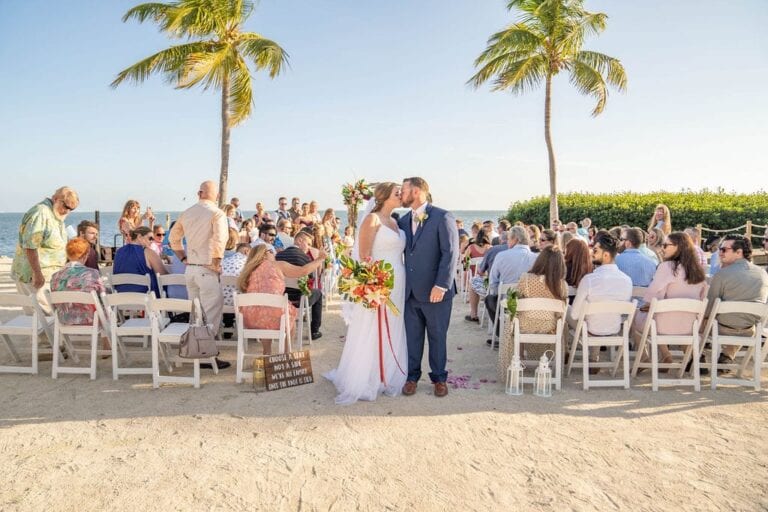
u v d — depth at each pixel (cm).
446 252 446
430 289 457
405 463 343
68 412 421
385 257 472
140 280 609
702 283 507
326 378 514
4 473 323
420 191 462
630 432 394
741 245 511
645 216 2125
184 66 1295
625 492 309
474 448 365
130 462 339
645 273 593
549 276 488
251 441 372
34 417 410
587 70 1598
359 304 471
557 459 350
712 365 495
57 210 594
